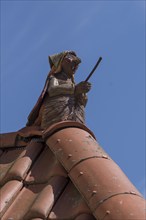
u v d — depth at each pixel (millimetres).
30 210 5785
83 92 7352
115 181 5652
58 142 6523
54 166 6383
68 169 6070
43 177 6402
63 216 5684
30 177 6477
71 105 7270
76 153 6184
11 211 5984
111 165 5992
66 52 7734
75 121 6887
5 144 7500
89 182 5715
